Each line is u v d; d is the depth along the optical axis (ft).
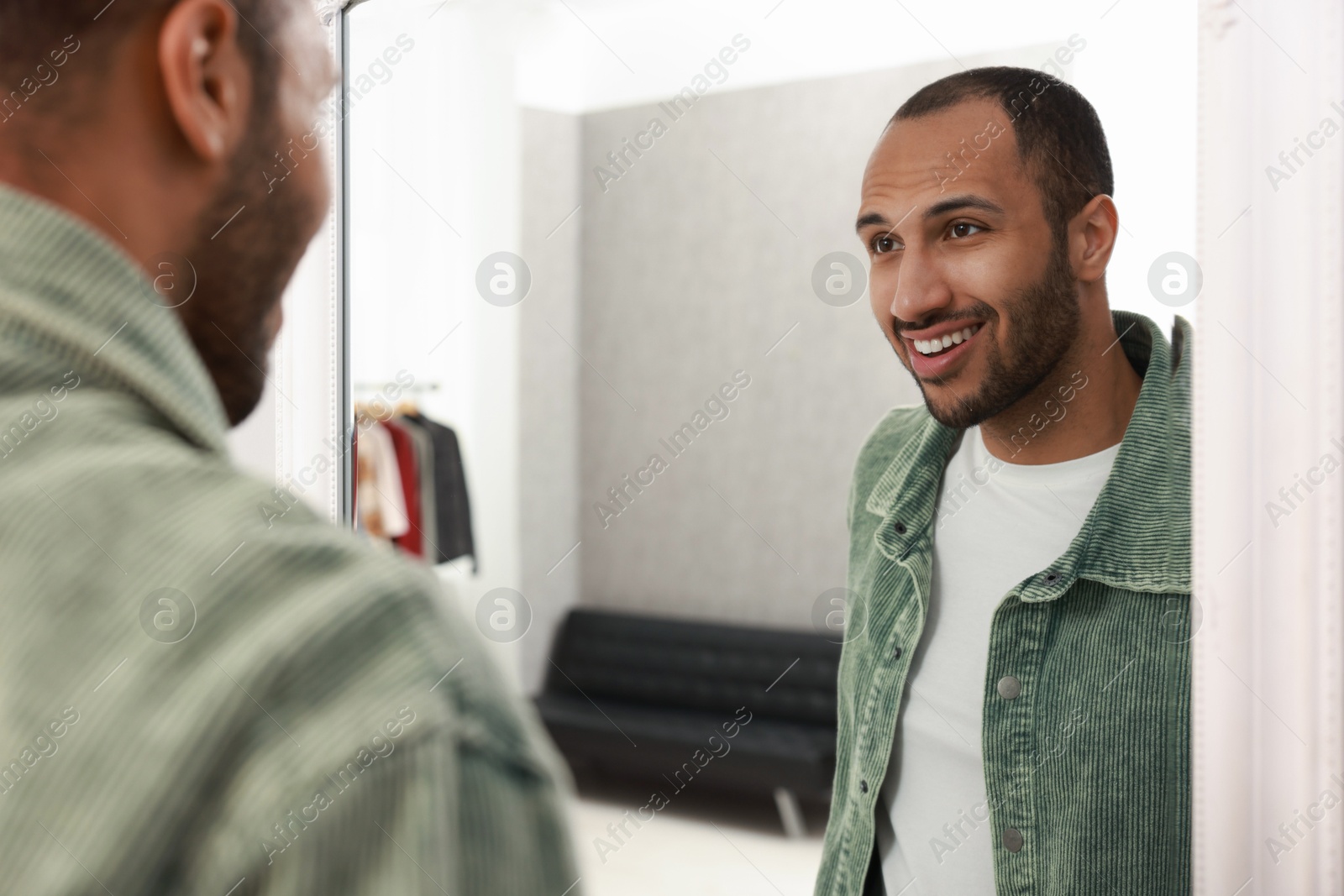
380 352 10.14
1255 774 3.53
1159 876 3.90
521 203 11.12
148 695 0.71
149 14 1.00
